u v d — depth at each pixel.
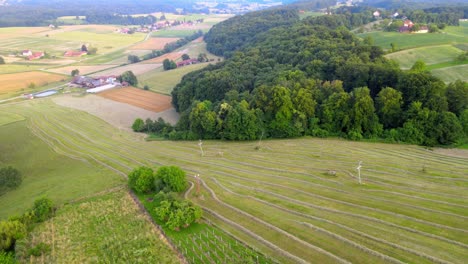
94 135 112.06
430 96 82.06
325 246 43.41
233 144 91.12
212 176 69.50
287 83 98.19
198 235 48.19
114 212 56.47
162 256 44.25
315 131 88.88
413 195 55.19
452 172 63.00
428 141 77.44
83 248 47.66
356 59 110.69
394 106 84.12
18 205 64.31
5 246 48.00
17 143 106.19
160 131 112.44
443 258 38.91
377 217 48.88
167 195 56.25
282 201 56.47
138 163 82.25
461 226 44.91
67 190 68.12
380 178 62.53
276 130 91.25
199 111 99.38
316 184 62.19
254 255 43.06
